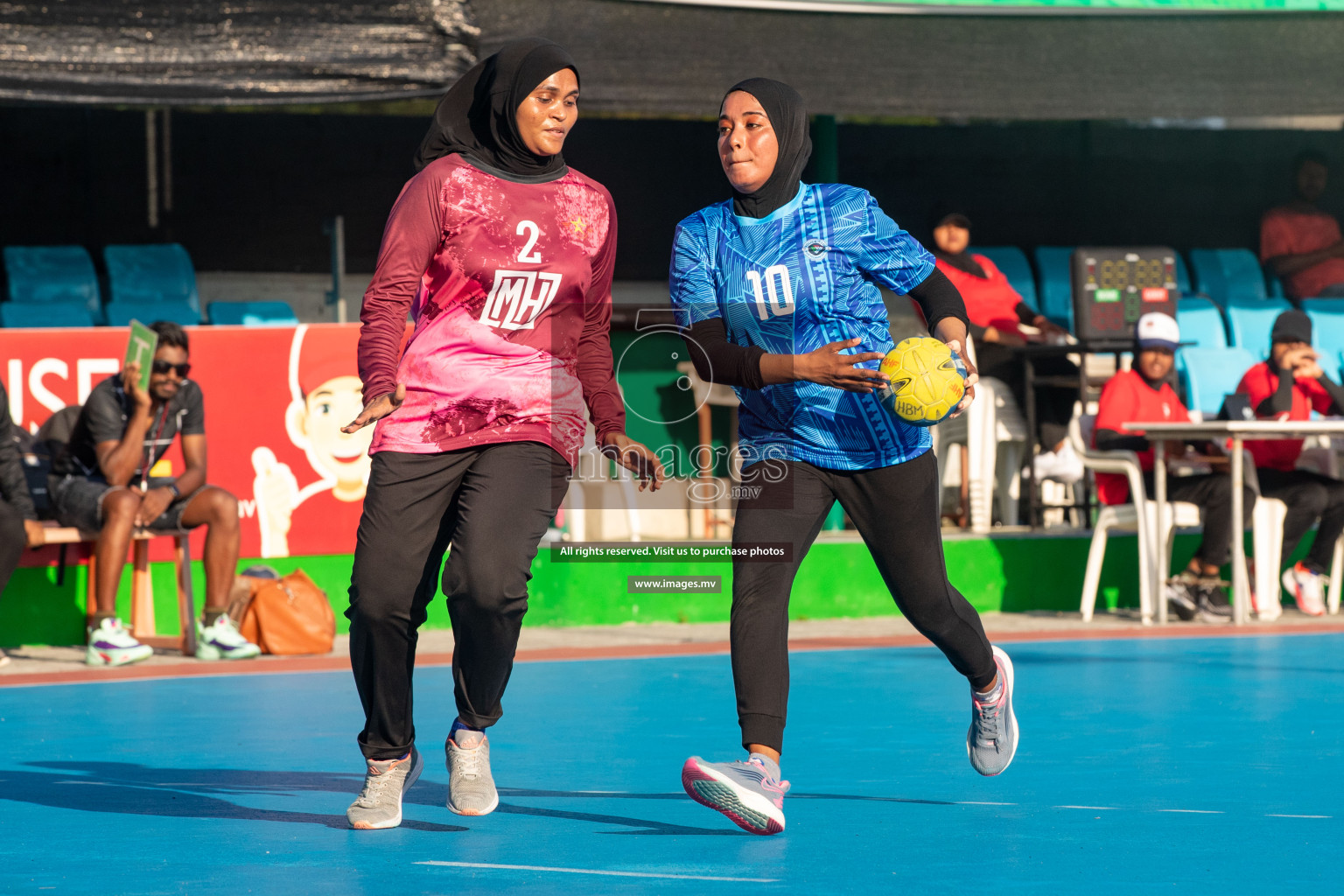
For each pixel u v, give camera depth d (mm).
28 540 13883
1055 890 5379
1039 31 19344
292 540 15977
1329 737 9188
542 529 6496
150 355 14109
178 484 14500
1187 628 16406
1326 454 18984
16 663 14086
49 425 14789
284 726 10070
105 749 9148
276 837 6500
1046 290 23953
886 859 5938
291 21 16312
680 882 5547
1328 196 27125
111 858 6102
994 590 18203
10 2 15586
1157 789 7492
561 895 5344
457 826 6730
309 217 23641
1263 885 5449
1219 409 20375
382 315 6316
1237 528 16656
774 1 18047
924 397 6336
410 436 6398
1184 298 22891
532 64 6430
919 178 25359
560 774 8148
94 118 22656
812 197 6727
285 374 15969
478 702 6793
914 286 6801
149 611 15312
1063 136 26016
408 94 16656
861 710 10547
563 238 6527
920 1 18656
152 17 15984
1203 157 26656
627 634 16250
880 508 6582
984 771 7309
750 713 6434
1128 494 17344
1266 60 20172
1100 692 11359
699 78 17891
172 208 23062
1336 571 18250
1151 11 19562
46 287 21094
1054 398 19125
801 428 6578
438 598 16812
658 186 24641
